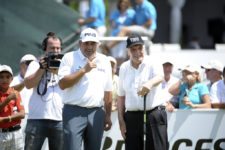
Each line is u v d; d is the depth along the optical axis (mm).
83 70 22938
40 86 24516
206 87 27016
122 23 39969
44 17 36031
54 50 24531
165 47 42844
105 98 24062
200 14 84062
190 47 69625
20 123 24281
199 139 26250
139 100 23891
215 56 39594
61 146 24703
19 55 32094
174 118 26172
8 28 33781
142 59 24000
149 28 38812
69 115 23328
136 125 24125
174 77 30281
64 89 23312
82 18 38500
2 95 23547
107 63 23891
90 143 23453
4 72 23469
